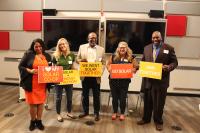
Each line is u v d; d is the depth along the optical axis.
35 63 3.31
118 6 5.60
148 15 5.60
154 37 3.46
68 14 5.73
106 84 5.83
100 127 3.70
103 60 3.89
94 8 5.65
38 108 3.48
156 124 3.74
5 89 5.79
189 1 5.52
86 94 3.95
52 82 3.38
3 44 6.02
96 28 5.54
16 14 5.87
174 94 5.79
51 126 3.67
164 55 3.45
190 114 4.48
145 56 3.60
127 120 4.03
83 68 3.70
